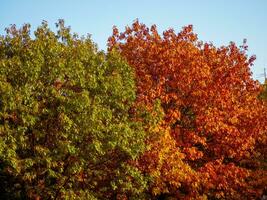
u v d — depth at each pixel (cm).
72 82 1931
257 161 2805
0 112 1806
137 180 1988
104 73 2150
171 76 2439
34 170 1894
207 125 2261
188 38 2600
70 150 1792
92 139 1881
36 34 2125
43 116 1917
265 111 2578
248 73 2645
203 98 2353
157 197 2394
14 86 1909
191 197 2259
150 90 2275
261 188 2697
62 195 1922
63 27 2150
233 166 2330
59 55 2023
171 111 2241
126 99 2116
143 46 2558
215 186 2353
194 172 2133
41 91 1897
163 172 2092
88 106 1872
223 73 2566
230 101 2408
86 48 2103
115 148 1988
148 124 2073
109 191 2147
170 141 2080
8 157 1773
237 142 2344
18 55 2042
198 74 2367
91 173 2012
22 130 1792
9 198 2080
